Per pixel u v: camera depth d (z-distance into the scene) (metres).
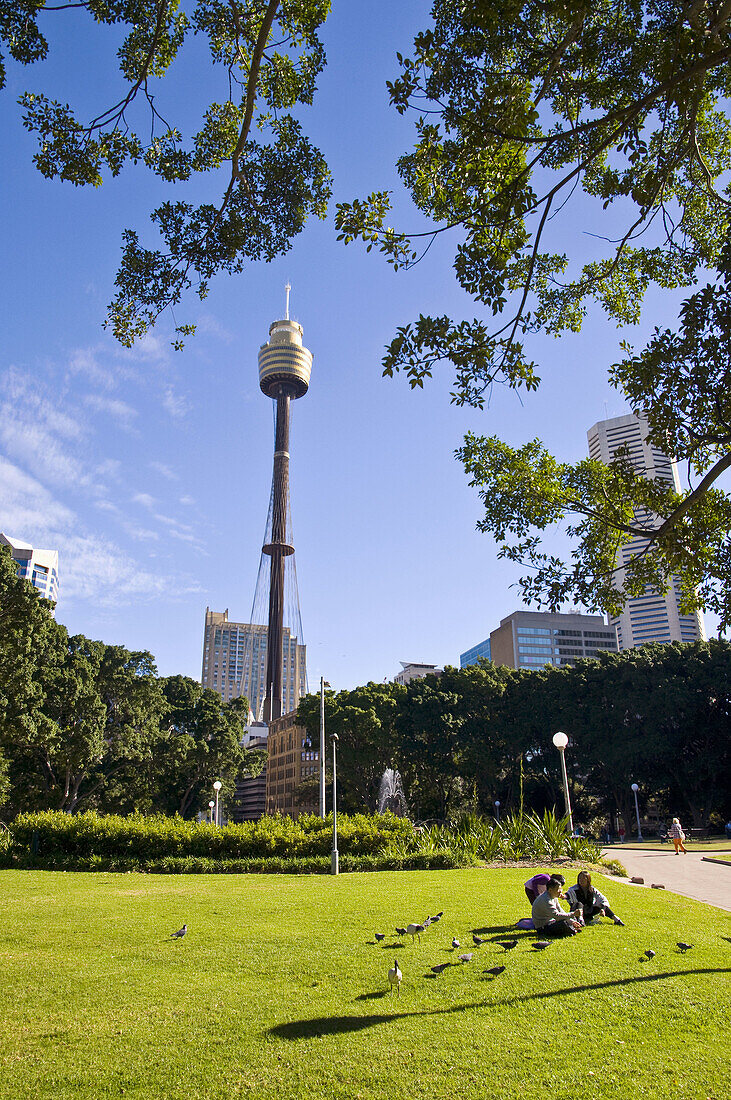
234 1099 6.19
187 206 11.49
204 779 74.81
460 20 9.20
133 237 11.68
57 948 12.05
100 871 25.75
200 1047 7.35
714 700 63.81
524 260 11.07
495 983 9.09
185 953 11.48
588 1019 7.75
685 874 24.08
